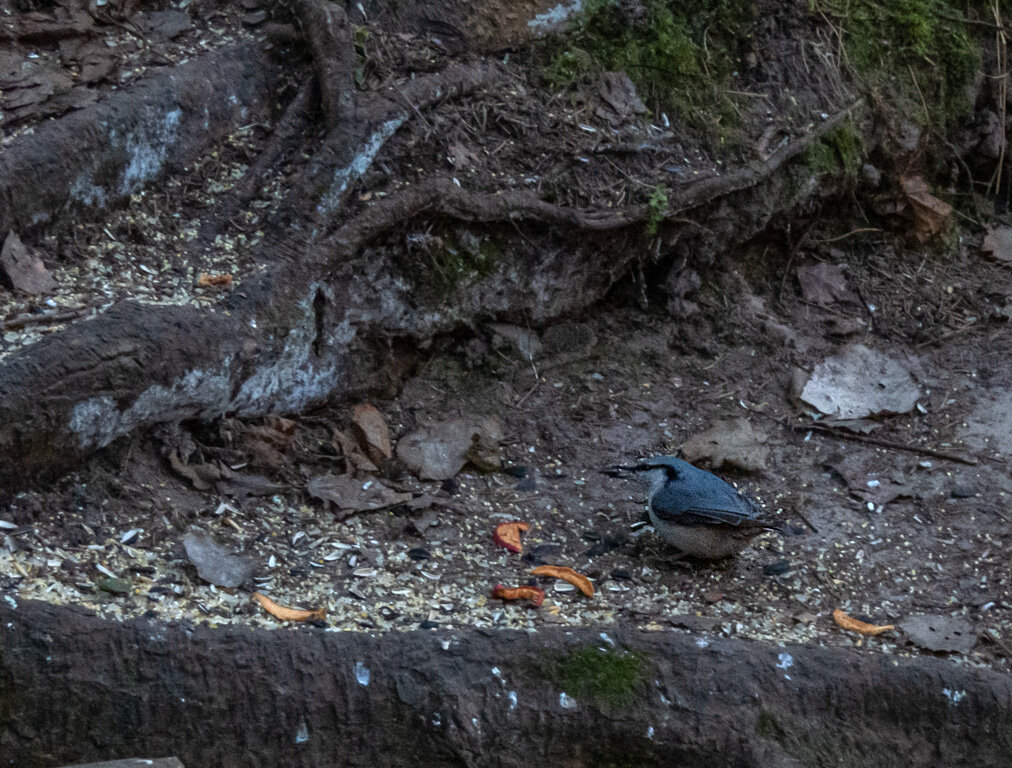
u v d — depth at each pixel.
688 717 3.59
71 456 3.99
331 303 4.74
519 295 5.19
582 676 3.61
